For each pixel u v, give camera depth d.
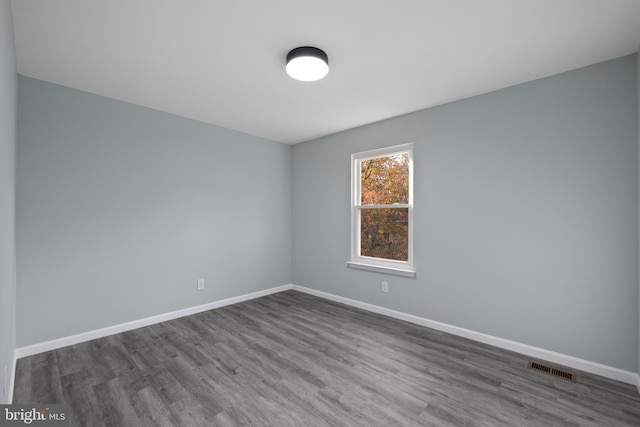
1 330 1.28
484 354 2.45
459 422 1.66
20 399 1.84
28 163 2.42
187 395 1.90
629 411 1.74
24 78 2.40
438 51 2.01
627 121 2.05
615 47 1.96
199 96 2.79
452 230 2.88
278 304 3.83
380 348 2.57
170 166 3.27
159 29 1.78
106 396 1.88
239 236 3.94
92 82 2.51
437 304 2.99
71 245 2.63
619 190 2.08
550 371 2.19
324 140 4.12
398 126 3.30
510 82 2.46
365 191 3.72
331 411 1.75
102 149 2.80
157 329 2.98
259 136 4.15
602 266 2.14
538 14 1.64
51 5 1.56
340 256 3.92
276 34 1.83
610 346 2.11
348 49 1.99
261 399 1.86
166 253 3.24
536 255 2.41
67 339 2.59
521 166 2.48
